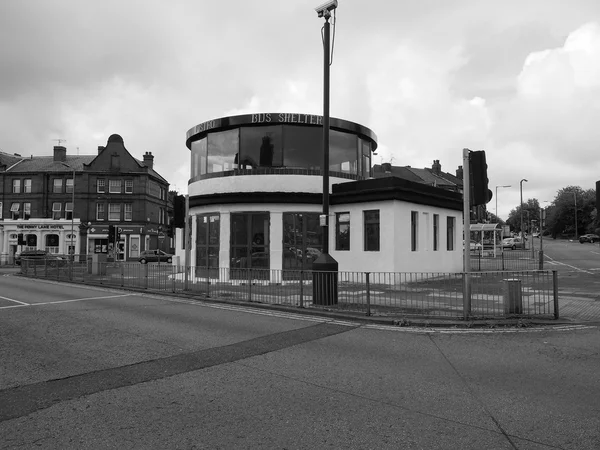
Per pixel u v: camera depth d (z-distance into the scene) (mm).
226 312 11000
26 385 5242
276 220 18156
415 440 3781
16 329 8641
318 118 18828
